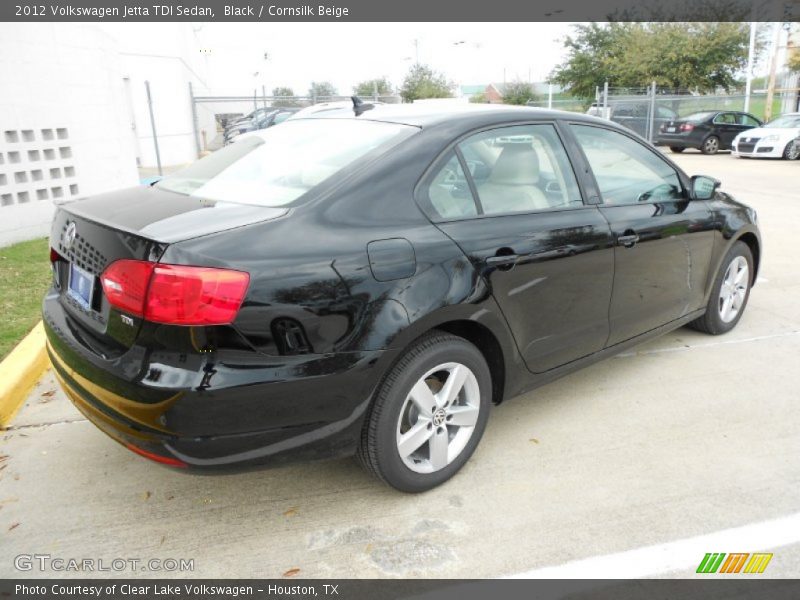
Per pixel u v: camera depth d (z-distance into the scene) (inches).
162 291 85.8
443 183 111.9
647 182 151.2
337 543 102.0
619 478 118.9
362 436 104.7
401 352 102.7
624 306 141.9
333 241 96.0
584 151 137.4
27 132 301.1
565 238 124.1
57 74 318.0
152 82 794.2
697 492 114.7
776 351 178.7
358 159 108.7
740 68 1246.3
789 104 1115.9
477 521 107.0
